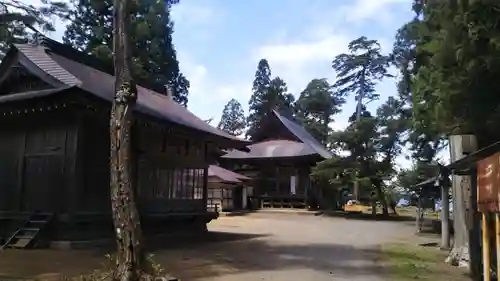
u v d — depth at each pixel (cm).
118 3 903
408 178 3631
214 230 2452
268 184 4706
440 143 3080
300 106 7538
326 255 1516
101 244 1547
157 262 1230
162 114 1844
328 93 7312
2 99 1567
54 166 1558
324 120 7369
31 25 1464
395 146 4062
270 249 1645
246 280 1012
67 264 1122
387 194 4222
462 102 1027
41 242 1465
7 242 1458
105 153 1648
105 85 1845
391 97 4038
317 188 4650
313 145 4828
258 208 4528
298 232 2430
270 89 7525
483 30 895
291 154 4503
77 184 1509
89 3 3008
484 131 1143
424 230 2661
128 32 901
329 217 3916
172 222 2025
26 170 1612
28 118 1634
